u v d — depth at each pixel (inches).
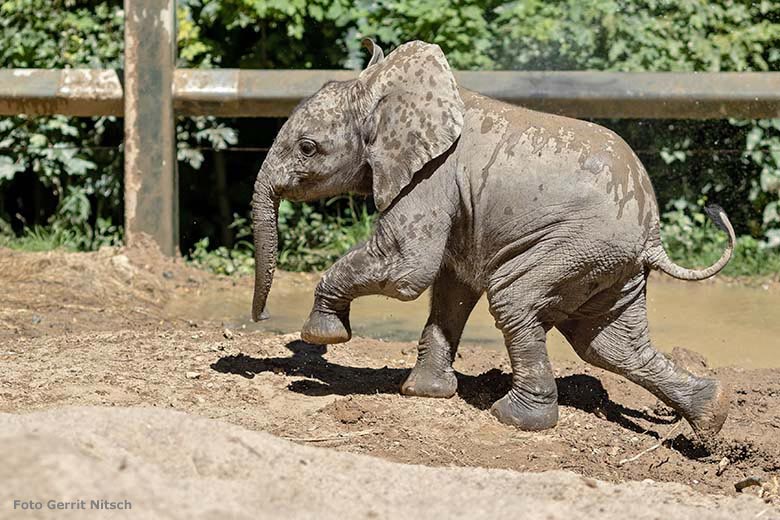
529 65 568.1
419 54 301.0
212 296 468.8
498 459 281.0
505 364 362.0
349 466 222.5
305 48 581.0
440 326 320.2
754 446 301.4
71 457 185.0
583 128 297.3
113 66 572.4
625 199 289.4
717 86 483.2
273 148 315.6
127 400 305.6
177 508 181.3
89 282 454.0
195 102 494.9
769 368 378.9
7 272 456.1
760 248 550.6
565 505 209.3
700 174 575.2
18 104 501.4
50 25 569.6
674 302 479.5
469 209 298.0
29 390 308.5
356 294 308.7
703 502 223.6
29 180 623.5
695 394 301.1
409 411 307.9
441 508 202.1
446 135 295.0
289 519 188.1
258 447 219.3
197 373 332.2
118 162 578.6
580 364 369.7
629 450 295.3
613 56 560.4
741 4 575.5
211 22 567.5
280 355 360.5
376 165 301.1
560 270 292.0
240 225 589.3
